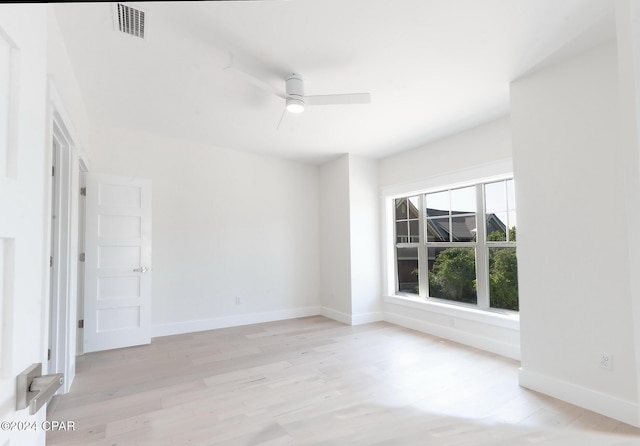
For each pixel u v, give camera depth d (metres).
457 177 3.96
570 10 1.96
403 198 5.00
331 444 1.93
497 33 2.17
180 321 4.29
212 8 1.96
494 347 3.51
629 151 0.66
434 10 1.97
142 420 2.19
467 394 2.54
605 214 2.21
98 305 3.57
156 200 4.18
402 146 4.50
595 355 2.25
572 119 2.39
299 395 2.54
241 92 3.01
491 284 3.82
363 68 2.59
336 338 4.05
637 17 0.65
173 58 2.47
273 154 4.97
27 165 0.68
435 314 4.21
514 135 2.74
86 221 3.54
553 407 2.32
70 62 2.51
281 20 2.06
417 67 2.58
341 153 4.90
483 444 1.92
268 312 4.97
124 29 2.14
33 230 0.70
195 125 3.83
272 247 5.06
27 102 0.68
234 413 2.28
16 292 0.63
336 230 5.13
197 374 2.95
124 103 3.24
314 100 2.72
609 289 2.19
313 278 5.42
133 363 3.21
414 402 2.42
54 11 1.96
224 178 4.68
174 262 4.28
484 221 3.89
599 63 2.26
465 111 3.38
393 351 3.56
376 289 5.02
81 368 3.09
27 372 0.66
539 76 2.60
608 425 2.09
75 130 2.76
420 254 4.67
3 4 0.59
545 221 2.52
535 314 2.58
